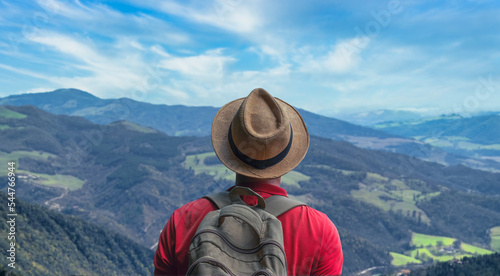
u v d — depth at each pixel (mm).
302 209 1355
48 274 95688
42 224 123250
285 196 1425
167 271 1445
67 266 109375
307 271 1293
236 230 1218
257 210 1290
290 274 1270
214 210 1365
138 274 132000
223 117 1608
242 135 1364
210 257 1106
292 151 1476
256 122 1389
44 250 108500
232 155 1447
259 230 1178
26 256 97312
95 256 128875
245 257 1159
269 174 1390
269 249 1146
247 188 1276
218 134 1545
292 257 1278
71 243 125562
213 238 1173
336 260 1370
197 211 1404
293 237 1292
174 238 1411
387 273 160250
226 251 1165
